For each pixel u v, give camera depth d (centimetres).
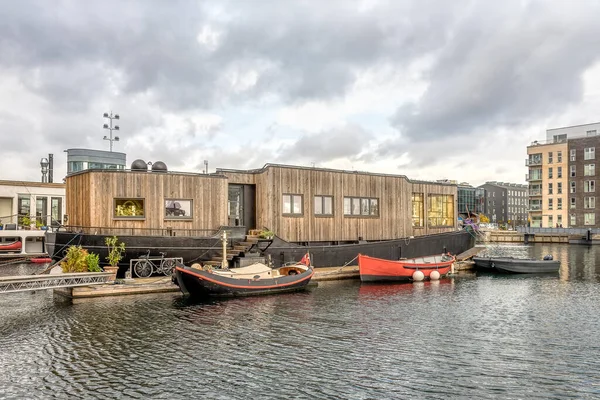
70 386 1034
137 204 2352
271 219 2683
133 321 1606
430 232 3459
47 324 1549
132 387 1033
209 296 2033
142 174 2352
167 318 1656
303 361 1214
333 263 2822
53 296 2052
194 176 2469
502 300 2105
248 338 1420
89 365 1167
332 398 985
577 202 8750
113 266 2144
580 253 5481
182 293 2047
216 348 1316
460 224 3756
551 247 6775
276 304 1944
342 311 1825
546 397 999
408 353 1285
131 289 2077
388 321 1661
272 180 2697
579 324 1630
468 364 1200
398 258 3086
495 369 1163
